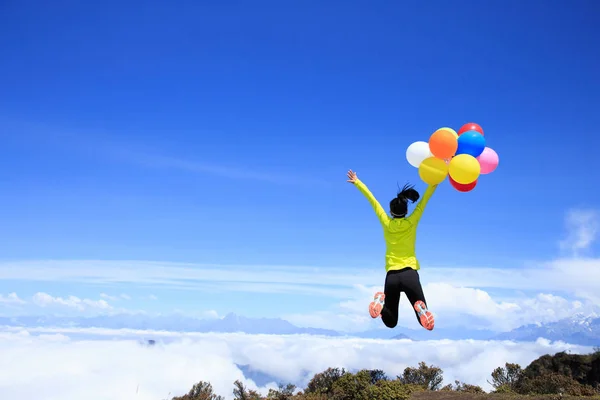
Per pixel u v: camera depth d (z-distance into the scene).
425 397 19.92
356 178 6.91
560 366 31.08
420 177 7.03
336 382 24.42
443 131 6.97
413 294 6.03
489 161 7.39
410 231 6.36
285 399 26.81
